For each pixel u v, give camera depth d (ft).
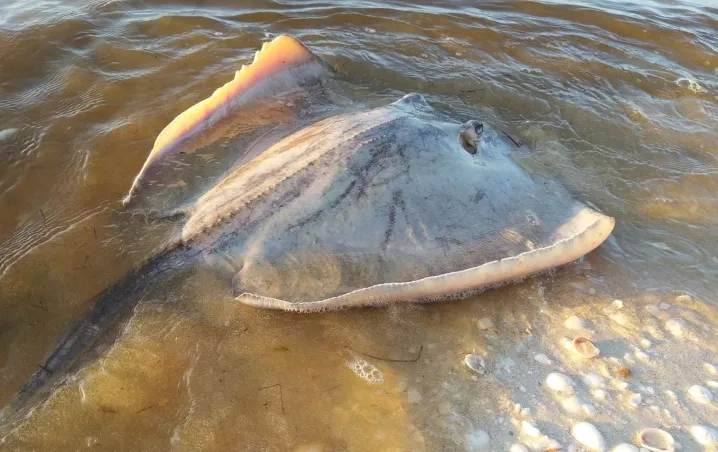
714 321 3.59
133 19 6.29
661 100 5.62
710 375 3.31
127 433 3.03
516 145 4.89
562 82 5.79
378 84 5.58
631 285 3.80
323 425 3.09
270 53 4.88
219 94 4.51
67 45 5.70
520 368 3.35
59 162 4.43
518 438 3.04
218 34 6.18
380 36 6.44
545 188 4.27
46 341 3.39
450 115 5.18
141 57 5.64
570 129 5.14
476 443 3.02
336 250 3.64
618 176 4.63
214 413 3.12
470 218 3.82
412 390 3.24
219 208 3.85
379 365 3.35
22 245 3.84
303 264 3.61
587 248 3.66
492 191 4.00
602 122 5.24
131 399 3.16
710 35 6.91
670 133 5.14
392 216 3.74
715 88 5.81
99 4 6.46
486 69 5.93
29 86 5.17
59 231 3.93
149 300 3.56
